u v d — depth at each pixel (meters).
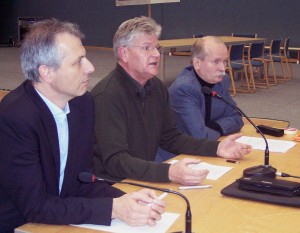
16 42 15.12
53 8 14.38
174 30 12.48
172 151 2.26
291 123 5.48
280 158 2.12
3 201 1.56
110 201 1.44
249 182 1.62
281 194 1.57
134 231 1.37
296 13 10.73
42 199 1.43
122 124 2.03
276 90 7.64
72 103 1.65
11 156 1.43
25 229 1.39
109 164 1.93
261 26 11.21
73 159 1.64
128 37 2.08
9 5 15.09
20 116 1.46
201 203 1.57
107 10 13.49
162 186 1.74
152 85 2.20
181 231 1.34
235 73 8.86
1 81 8.31
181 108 2.61
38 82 1.53
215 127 2.61
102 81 2.15
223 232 1.34
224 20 11.71
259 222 1.41
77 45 1.51
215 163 2.04
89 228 1.39
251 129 2.74
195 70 2.72
